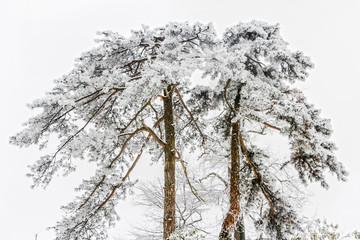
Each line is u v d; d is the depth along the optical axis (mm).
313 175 9055
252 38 10547
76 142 9070
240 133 10773
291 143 9094
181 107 11930
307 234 9156
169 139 10461
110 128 10531
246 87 9883
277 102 9266
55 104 8555
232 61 7949
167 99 10938
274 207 9781
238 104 10625
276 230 9555
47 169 9555
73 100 8141
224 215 10297
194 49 8719
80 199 9688
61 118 9523
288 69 10172
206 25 8133
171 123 10672
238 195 10211
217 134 11492
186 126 12102
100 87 8477
